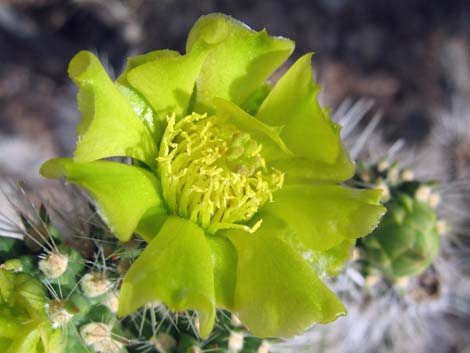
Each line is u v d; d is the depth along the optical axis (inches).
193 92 3.7
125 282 3.0
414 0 10.1
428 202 4.9
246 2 9.5
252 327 3.2
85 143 3.1
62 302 3.3
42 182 8.3
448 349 8.4
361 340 6.0
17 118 8.8
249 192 3.5
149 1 9.0
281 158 3.6
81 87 3.1
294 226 3.5
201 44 3.4
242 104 3.7
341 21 9.8
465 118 7.6
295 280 3.3
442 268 5.4
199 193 3.5
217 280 3.4
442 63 9.3
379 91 9.7
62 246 3.6
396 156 6.2
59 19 9.1
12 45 8.9
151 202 3.4
